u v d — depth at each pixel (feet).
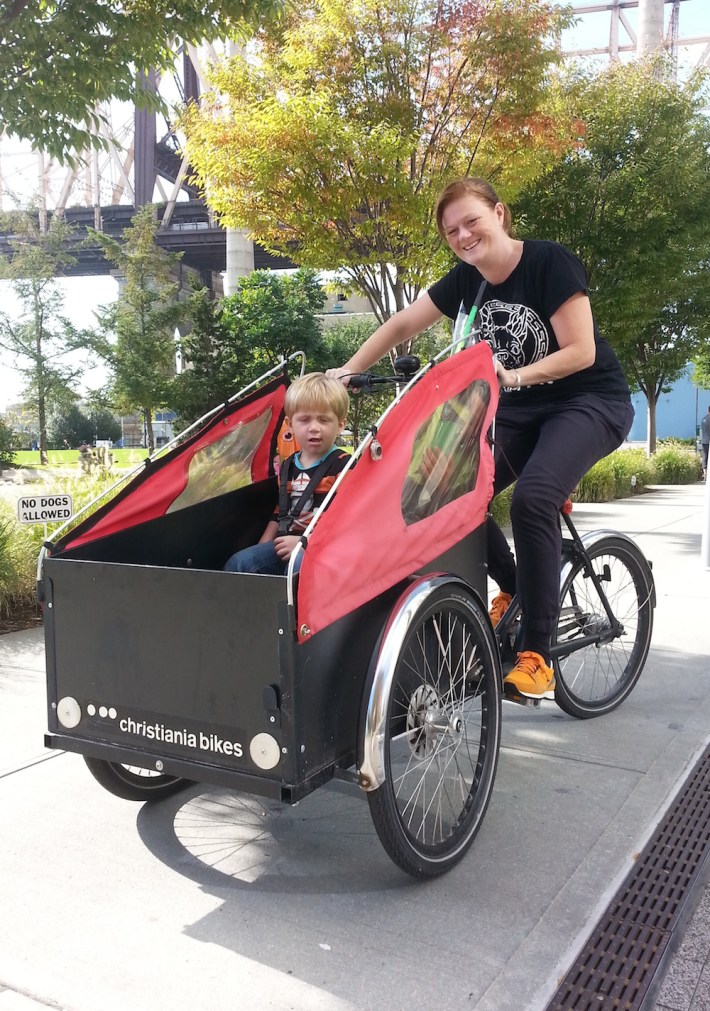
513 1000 6.46
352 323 73.00
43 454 73.05
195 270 185.16
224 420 9.53
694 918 7.54
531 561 9.71
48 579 8.15
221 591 7.07
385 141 25.55
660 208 37.27
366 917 7.59
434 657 8.50
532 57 27.25
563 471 9.82
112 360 69.56
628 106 37.50
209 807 9.84
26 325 69.41
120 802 9.92
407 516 8.01
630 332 42.78
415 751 8.43
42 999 6.50
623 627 12.71
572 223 37.93
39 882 8.18
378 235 28.99
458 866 8.44
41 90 21.29
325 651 7.16
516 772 10.59
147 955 7.04
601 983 6.70
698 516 38.06
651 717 12.56
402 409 7.73
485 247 9.85
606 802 9.76
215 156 27.66
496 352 10.48
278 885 8.14
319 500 9.36
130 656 7.72
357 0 26.99
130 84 22.70
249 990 6.59
